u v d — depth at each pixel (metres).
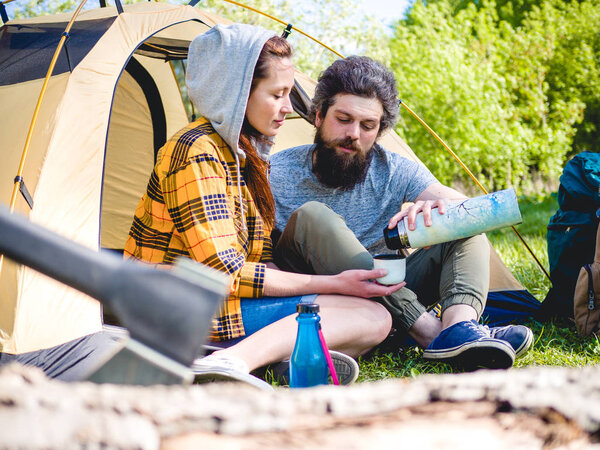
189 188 1.79
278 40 1.91
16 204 2.08
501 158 8.91
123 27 2.73
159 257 1.87
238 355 1.72
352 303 1.91
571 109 9.91
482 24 10.30
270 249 2.15
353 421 0.53
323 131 2.31
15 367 0.51
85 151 2.27
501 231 6.80
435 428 0.53
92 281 0.49
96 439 0.46
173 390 0.51
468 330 1.88
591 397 0.55
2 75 2.58
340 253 2.01
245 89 1.83
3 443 0.44
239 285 1.85
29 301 1.92
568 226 2.69
